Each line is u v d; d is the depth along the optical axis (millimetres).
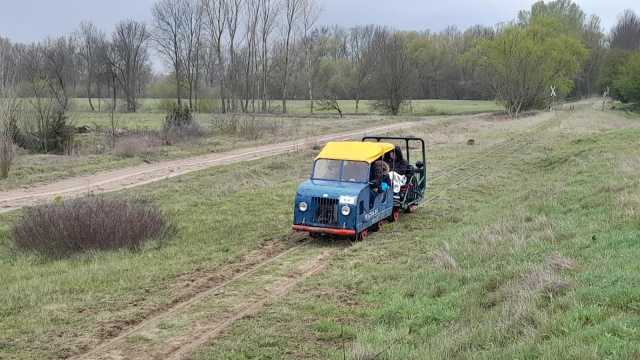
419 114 78250
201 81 99625
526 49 72250
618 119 61469
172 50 90625
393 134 45062
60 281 11727
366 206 15500
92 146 35312
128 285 11594
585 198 16766
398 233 16156
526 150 34312
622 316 7633
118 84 109000
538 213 16125
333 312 10234
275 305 10695
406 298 10602
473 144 38969
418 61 119562
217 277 12391
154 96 118250
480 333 8156
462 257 12547
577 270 9969
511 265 11078
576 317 7863
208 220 17734
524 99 75438
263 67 78875
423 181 19859
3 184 23125
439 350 7863
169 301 10852
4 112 26172
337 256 14000
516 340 7691
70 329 9508
